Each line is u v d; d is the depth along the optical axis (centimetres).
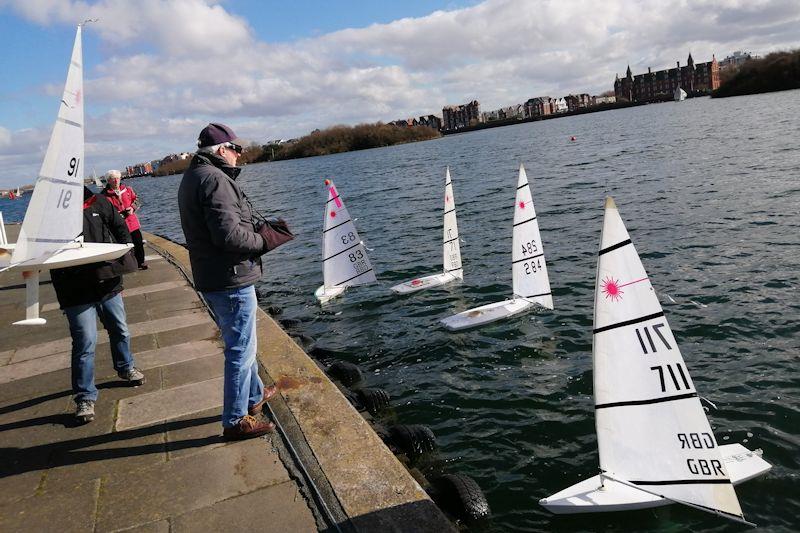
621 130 8031
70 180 488
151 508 410
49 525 397
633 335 439
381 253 1848
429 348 970
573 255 1498
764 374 755
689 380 423
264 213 3578
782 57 16025
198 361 701
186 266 1382
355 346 1022
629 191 2450
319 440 489
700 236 1505
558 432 665
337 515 390
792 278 1100
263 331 808
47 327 931
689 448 438
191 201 434
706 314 983
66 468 470
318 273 1662
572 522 495
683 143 4434
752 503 503
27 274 473
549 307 1048
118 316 596
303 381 617
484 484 577
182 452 484
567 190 2753
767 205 1748
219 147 447
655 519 485
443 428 703
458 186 3622
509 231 1912
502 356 907
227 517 395
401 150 14350
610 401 462
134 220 1355
